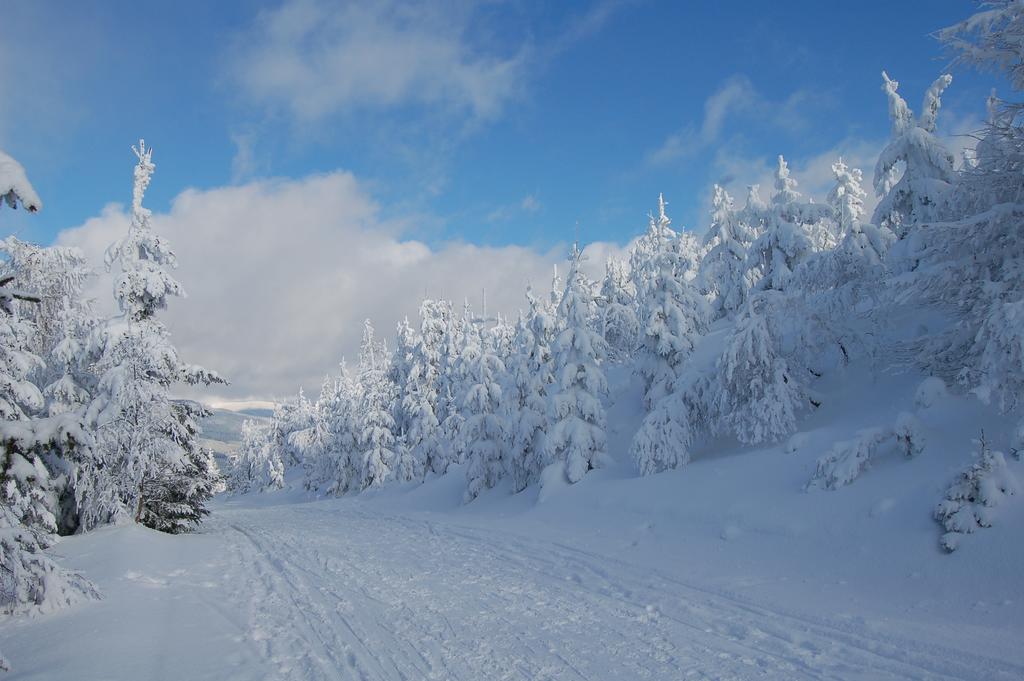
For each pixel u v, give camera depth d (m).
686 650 7.73
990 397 11.55
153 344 20.23
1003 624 7.68
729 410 19.12
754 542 12.92
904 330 19.08
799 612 8.91
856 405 17.39
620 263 46.56
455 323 50.00
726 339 18.42
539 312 30.08
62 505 21.06
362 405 53.62
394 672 7.06
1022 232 12.71
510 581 12.30
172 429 20.67
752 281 32.06
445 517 26.66
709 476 17.27
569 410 24.31
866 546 10.93
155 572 12.80
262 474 85.94
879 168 22.58
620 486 19.97
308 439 72.31
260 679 6.73
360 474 52.72
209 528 26.73
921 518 10.75
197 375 21.64
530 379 29.34
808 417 18.33
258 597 11.06
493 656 7.64
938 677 6.46
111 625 8.45
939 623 8.05
